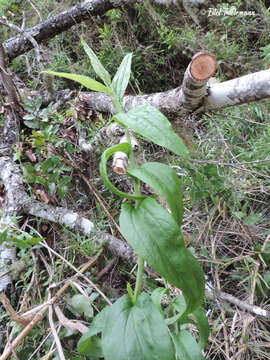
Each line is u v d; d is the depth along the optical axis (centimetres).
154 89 113
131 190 76
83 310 54
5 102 89
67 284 56
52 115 79
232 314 60
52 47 114
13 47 104
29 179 68
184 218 73
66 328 53
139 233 32
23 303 56
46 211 69
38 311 54
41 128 74
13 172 75
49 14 117
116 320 36
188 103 69
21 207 70
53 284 55
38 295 61
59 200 77
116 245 66
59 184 69
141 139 87
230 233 70
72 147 79
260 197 77
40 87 104
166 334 34
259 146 77
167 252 31
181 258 31
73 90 101
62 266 60
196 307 34
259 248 65
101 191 77
